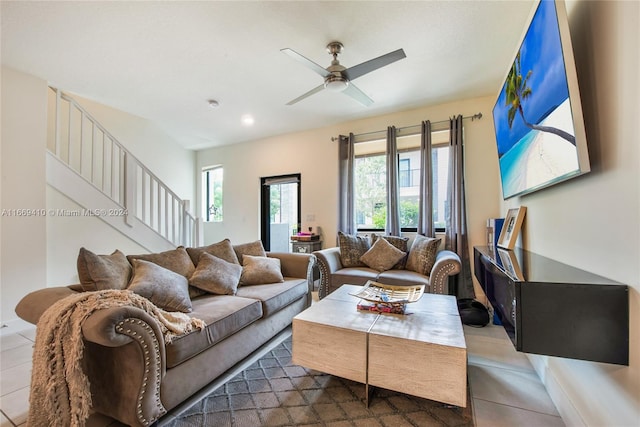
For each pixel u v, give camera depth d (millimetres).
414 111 3973
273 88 3348
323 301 2227
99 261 1858
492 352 2285
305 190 4938
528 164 1840
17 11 2066
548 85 1453
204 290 2438
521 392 1778
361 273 3271
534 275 1296
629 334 1049
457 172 3541
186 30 2297
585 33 1366
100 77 3074
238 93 3490
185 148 5926
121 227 3709
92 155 3529
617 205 1128
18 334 2703
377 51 2576
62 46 2504
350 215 4316
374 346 1628
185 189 5902
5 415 1600
